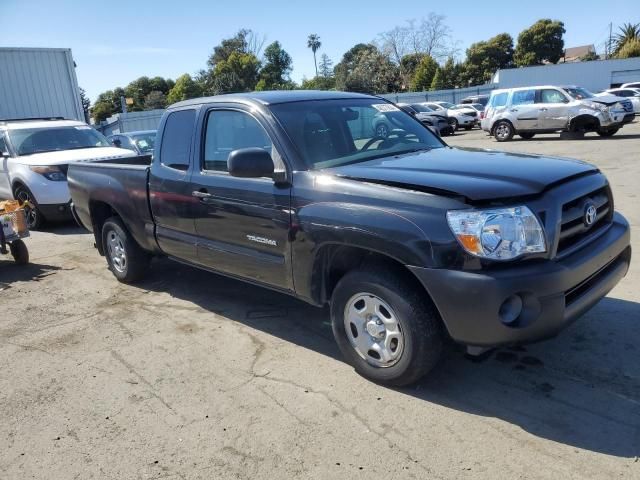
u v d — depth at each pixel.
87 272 6.57
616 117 17.22
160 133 4.94
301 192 3.60
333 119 4.17
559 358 3.68
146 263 5.78
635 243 6.04
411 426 3.06
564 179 3.26
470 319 2.91
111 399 3.59
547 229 2.99
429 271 2.96
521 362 3.66
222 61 69.12
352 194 3.33
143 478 2.80
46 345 4.50
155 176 4.91
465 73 68.12
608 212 3.69
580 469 2.63
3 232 6.61
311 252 3.56
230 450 2.98
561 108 17.95
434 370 3.63
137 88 83.75
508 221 2.89
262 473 2.78
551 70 43.19
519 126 19.05
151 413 3.39
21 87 14.70
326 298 3.77
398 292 3.17
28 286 6.14
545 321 2.94
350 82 60.00
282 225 3.74
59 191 8.92
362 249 3.42
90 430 3.26
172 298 5.41
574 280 3.01
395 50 61.91
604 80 42.44
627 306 4.39
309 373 3.74
